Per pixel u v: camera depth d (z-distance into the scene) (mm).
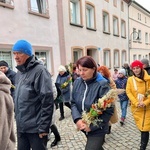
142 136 3908
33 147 2734
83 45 15008
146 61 5238
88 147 2686
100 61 17844
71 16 14164
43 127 2625
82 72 2711
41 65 2736
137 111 3930
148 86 3869
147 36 32844
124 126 5820
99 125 2633
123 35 24094
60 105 6531
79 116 2795
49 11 11125
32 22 10008
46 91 2617
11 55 9055
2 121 1466
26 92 2648
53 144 4582
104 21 19531
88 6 16016
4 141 1496
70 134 5262
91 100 2711
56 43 11719
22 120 2684
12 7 8891
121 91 2666
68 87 6605
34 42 10133
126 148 4363
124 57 24297
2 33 8508
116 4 21422
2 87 1541
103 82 2734
